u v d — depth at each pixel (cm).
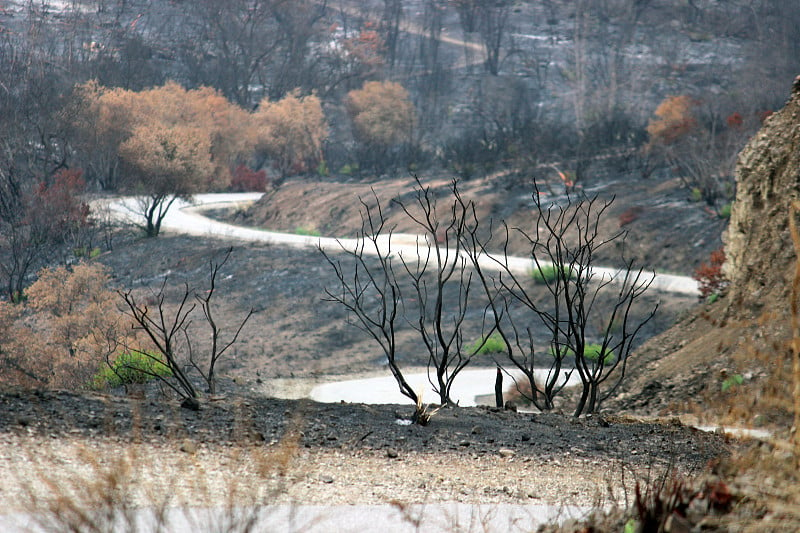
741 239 6341
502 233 15675
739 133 14850
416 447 2397
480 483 1947
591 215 15238
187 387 3444
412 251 14625
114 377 6341
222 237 17738
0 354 8300
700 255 12794
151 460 1780
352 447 2284
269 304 13375
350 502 1595
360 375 9662
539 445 2545
